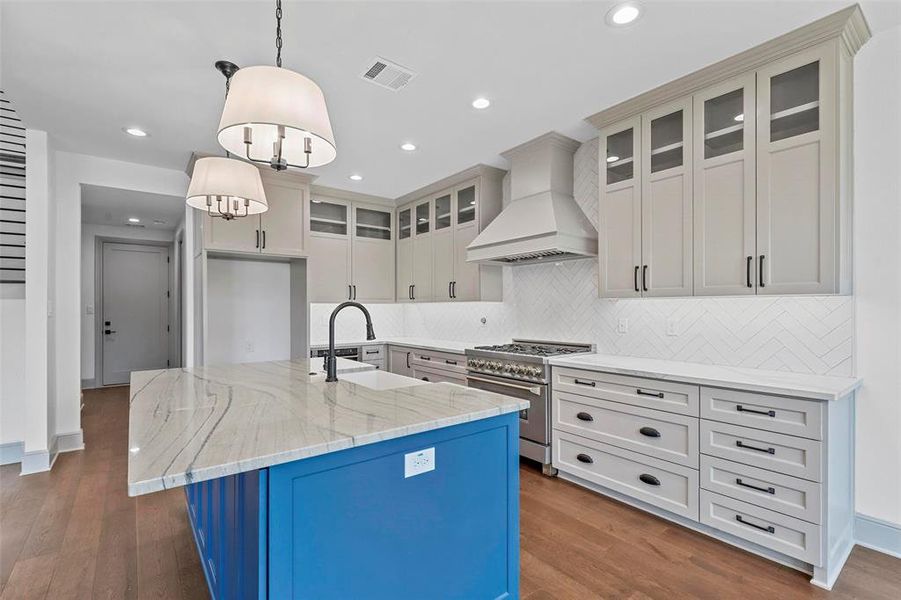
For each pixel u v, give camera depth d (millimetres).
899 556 2105
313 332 5016
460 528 1507
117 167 3830
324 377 2195
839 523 2039
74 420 3729
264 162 1791
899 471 2121
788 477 1983
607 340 3387
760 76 2240
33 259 3232
